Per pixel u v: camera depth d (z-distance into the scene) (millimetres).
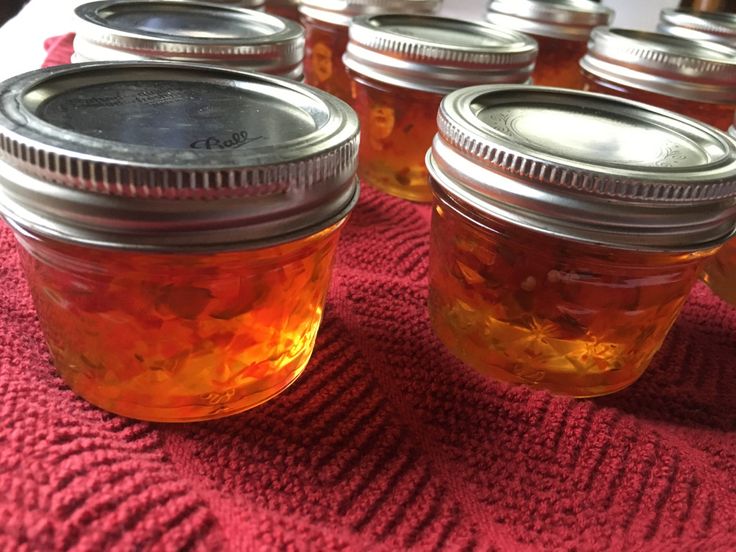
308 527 118
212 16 233
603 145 156
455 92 172
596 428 147
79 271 120
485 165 142
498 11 307
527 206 137
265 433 139
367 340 170
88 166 104
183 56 182
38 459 116
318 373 158
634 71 226
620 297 145
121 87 147
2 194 118
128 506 112
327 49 291
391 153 237
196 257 113
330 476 131
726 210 140
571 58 302
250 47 188
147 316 123
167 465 128
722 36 286
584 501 133
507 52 214
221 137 128
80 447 122
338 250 203
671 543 125
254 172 110
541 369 157
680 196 131
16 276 171
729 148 152
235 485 127
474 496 133
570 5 317
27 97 127
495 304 155
